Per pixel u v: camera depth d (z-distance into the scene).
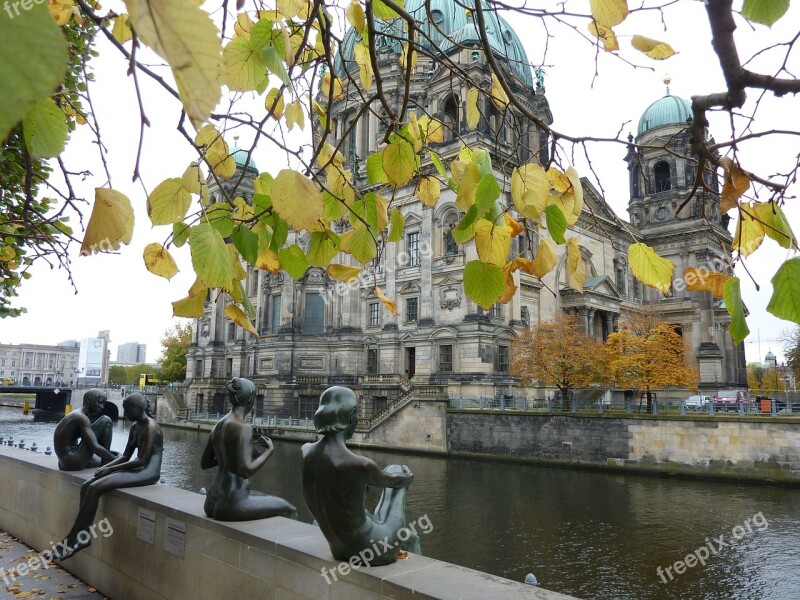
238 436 7.62
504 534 24.00
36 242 6.59
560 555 21.33
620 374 45.94
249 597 6.84
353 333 65.25
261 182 4.84
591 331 62.84
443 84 54.56
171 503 8.38
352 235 4.76
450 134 54.12
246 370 76.75
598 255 70.94
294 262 4.86
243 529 7.13
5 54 0.98
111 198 2.54
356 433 54.97
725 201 3.30
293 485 33.72
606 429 41.16
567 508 28.48
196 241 3.01
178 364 105.56
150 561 8.44
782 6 2.52
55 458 12.35
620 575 19.34
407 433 51.62
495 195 3.38
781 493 32.25
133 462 9.63
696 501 30.08
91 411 11.54
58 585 9.60
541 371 47.56
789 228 3.04
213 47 1.28
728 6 2.82
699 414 38.44
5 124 0.97
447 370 55.16
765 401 40.00
